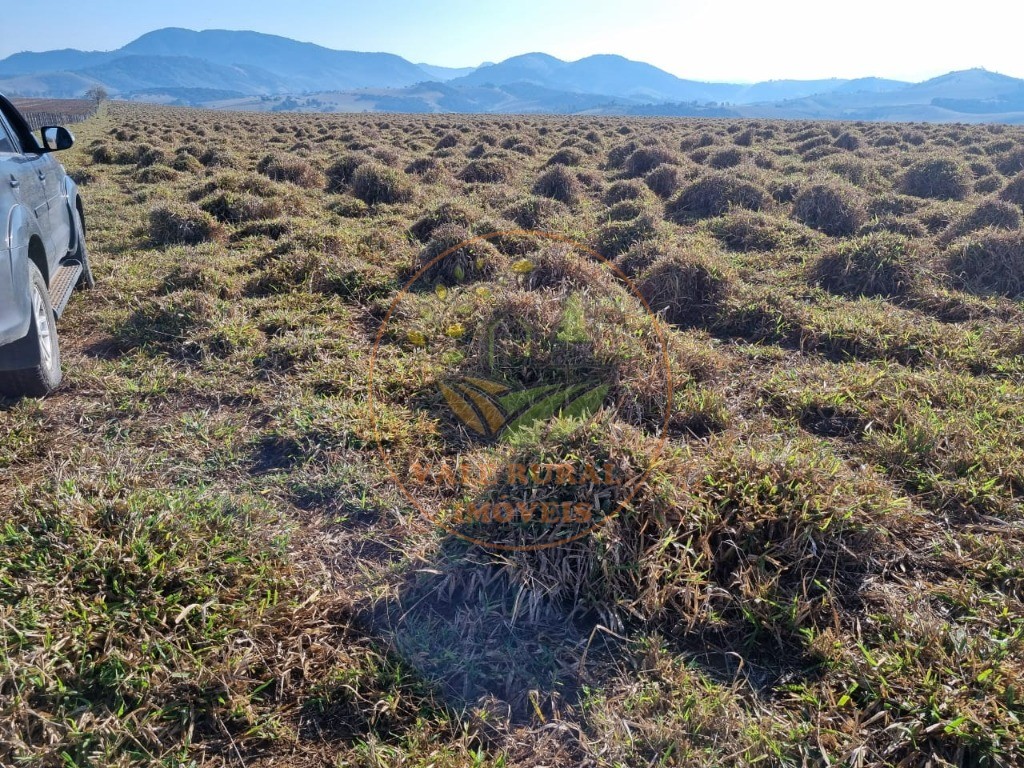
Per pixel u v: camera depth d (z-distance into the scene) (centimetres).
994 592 252
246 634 225
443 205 806
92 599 227
